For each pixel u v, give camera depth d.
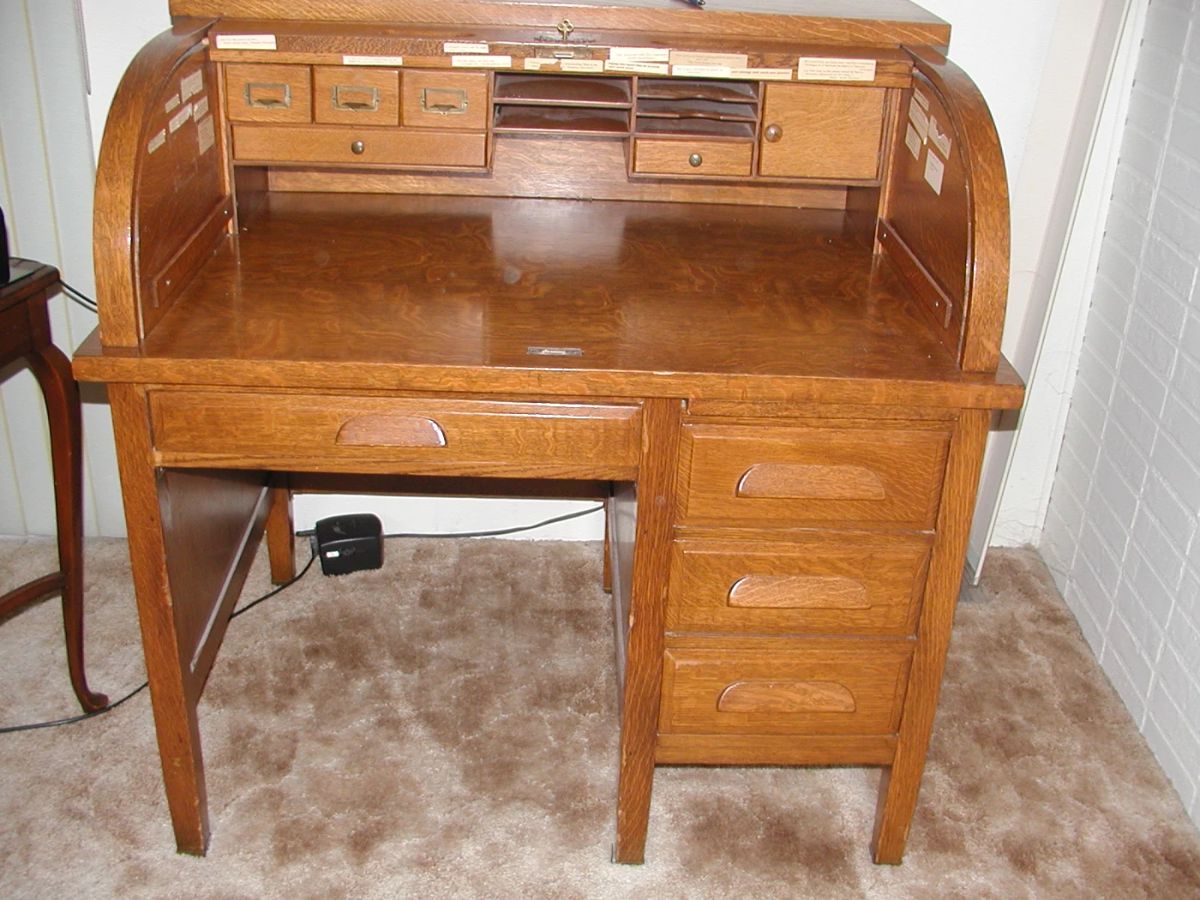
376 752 1.83
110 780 1.76
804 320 1.49
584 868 1.65
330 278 1.55
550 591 2.25
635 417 1.38
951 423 1.39
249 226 1.73
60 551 1.77
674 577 1.47
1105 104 2.03
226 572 1.76
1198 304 1.81
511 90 1.74
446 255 1.66
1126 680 2.02
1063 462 2.33
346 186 1.90
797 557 1.46
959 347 1.37
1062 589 2.31
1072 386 2.29
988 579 2.34
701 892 1.62
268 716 1.89
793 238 1.81
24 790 1.73
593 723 1.92
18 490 2.30
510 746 1.86
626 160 1.86
